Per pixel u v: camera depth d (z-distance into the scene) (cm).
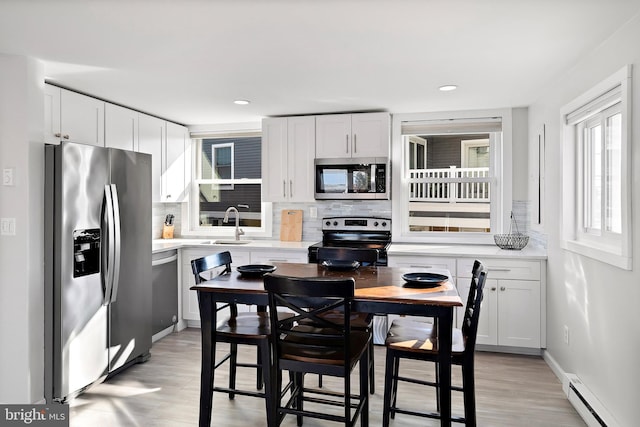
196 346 395
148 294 358
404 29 231
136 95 364
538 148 380
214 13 211
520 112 420
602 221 266
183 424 257
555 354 337
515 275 367
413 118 440
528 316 365
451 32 235
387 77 317
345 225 458
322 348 219
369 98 379
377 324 396
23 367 269
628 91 218
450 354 211
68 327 281
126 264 331
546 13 212
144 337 353
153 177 441
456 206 445
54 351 279
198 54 268
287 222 480
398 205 450
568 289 307
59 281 277
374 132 423
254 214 504
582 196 304
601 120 265
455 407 278
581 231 304
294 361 214
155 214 495
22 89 269
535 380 320
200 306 240
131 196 336
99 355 305
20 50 260
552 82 330
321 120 438
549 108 348
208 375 240
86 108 350
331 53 267
